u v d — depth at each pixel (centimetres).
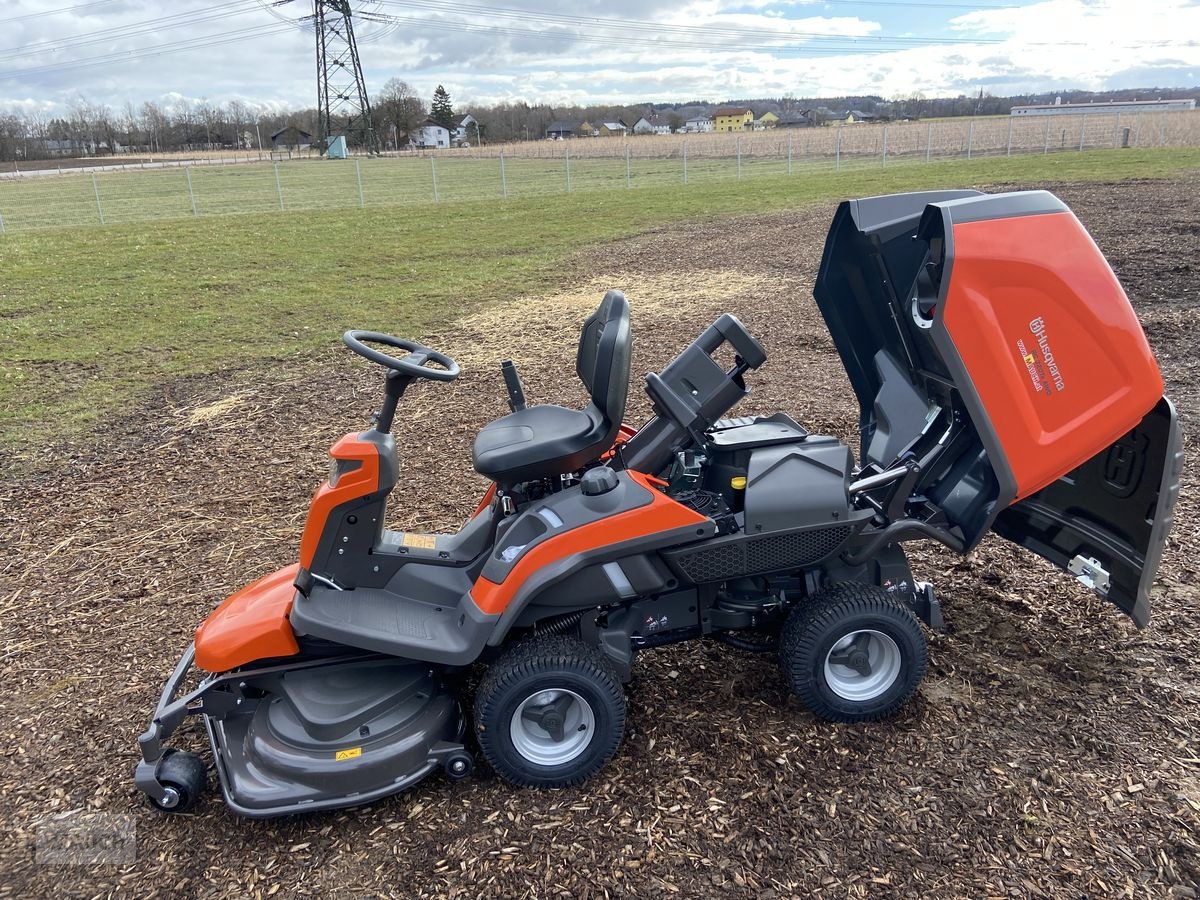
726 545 308
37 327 1124
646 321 1013
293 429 710
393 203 2780
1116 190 1889
